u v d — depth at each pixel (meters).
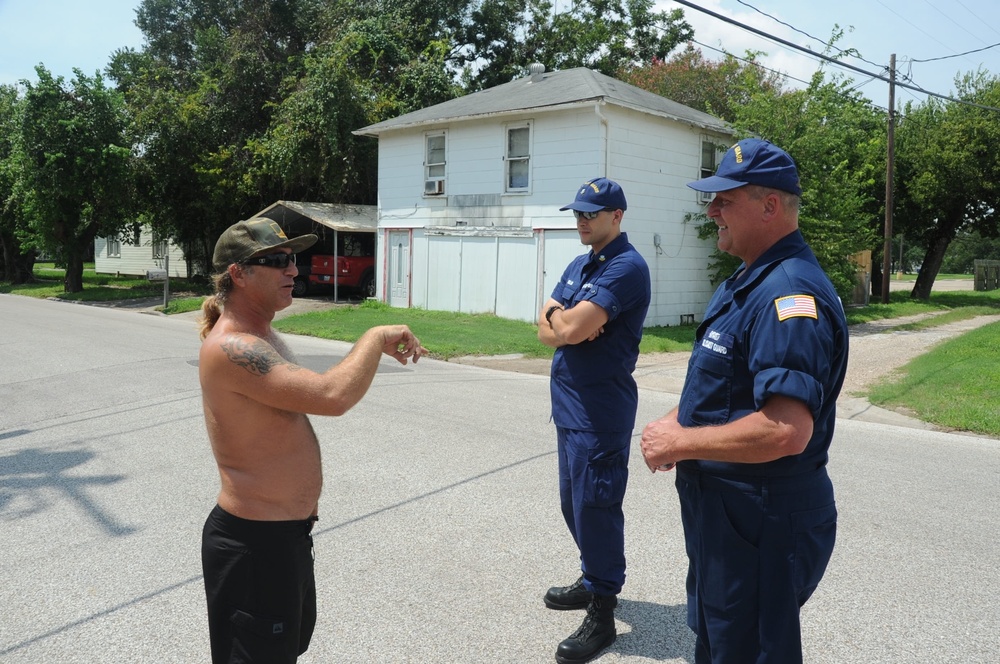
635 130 17.08
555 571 4.18
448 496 5.41
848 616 3.67
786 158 2.22
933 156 26.73
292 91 27.92
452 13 32.00
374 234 24.42
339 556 4.37
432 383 10.27
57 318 19.08
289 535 2.30
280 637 2.30
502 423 7.76
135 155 27.62
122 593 3.92
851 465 6.44
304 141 24.73
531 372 11.70
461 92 27.03
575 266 3.60
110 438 7.08
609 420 3.38
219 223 30.36
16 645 3.40
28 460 6.38
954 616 3.67
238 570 2.27
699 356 2.31
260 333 2.38
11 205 29.95
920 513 5.18
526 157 17.72
